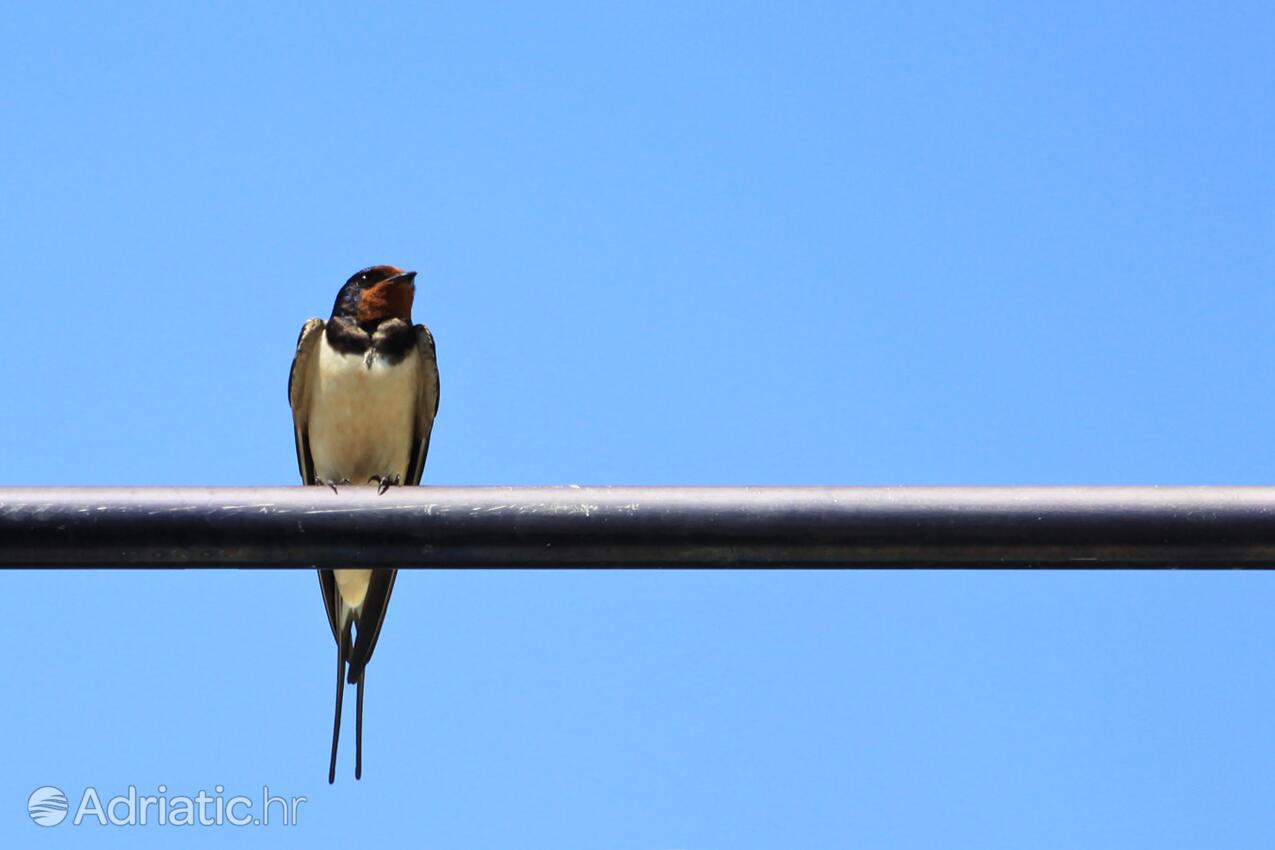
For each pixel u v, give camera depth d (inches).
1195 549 281.9
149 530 287.9
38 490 289.4
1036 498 285.1
